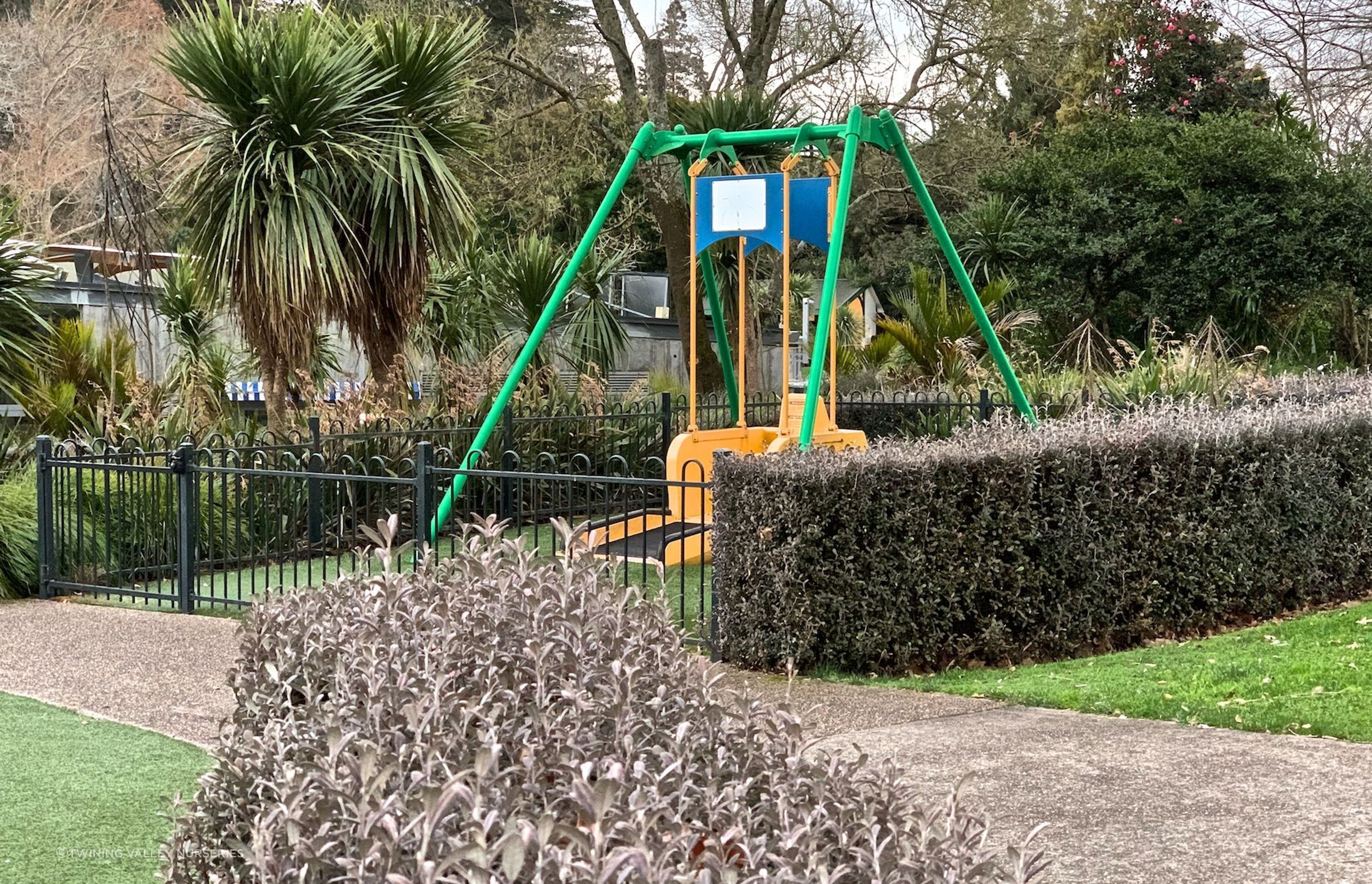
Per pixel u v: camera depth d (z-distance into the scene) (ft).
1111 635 21.30
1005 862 10.27
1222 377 41.06
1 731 15.47
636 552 26.55
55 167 78.23
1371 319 66.80
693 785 6.23
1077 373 50.24
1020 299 67.31
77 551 26.55
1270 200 62.85
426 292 44.88
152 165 38.88
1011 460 19.49
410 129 34.73
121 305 47.24
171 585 25.23
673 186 54.44
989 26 64.13
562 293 27.32
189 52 32.89
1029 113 95.81
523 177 69.87
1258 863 10.79
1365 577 25.40
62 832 12.00
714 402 45.93
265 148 33.17
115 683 17.95
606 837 5.04
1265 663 18.52
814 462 18.53
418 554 19.15
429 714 6.90
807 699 16.79
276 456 29.91
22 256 31.81
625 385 56.85
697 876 5.02
